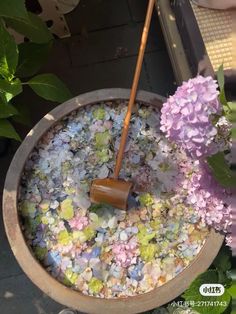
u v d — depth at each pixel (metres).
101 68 1.14
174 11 0.94
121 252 0.81
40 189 0.83
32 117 1.09
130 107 0.80
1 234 1.05
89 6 1.17
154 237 0.82
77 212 0.83
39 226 0.82
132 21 1.16
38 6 1.03
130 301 0.77
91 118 0.86
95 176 0.84
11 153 1.08
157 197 0.83
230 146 0.71
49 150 0.85
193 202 0.78
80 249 0.81
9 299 1.03
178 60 0.93
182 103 0.64
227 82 0.83
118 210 0.83
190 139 0.66
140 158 0.85
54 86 0.88
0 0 0.75
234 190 0.76
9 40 0.80
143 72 1.13
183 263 0.80
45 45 0.94
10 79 0.82
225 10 0.87
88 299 0.77
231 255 0.83
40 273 0.78
